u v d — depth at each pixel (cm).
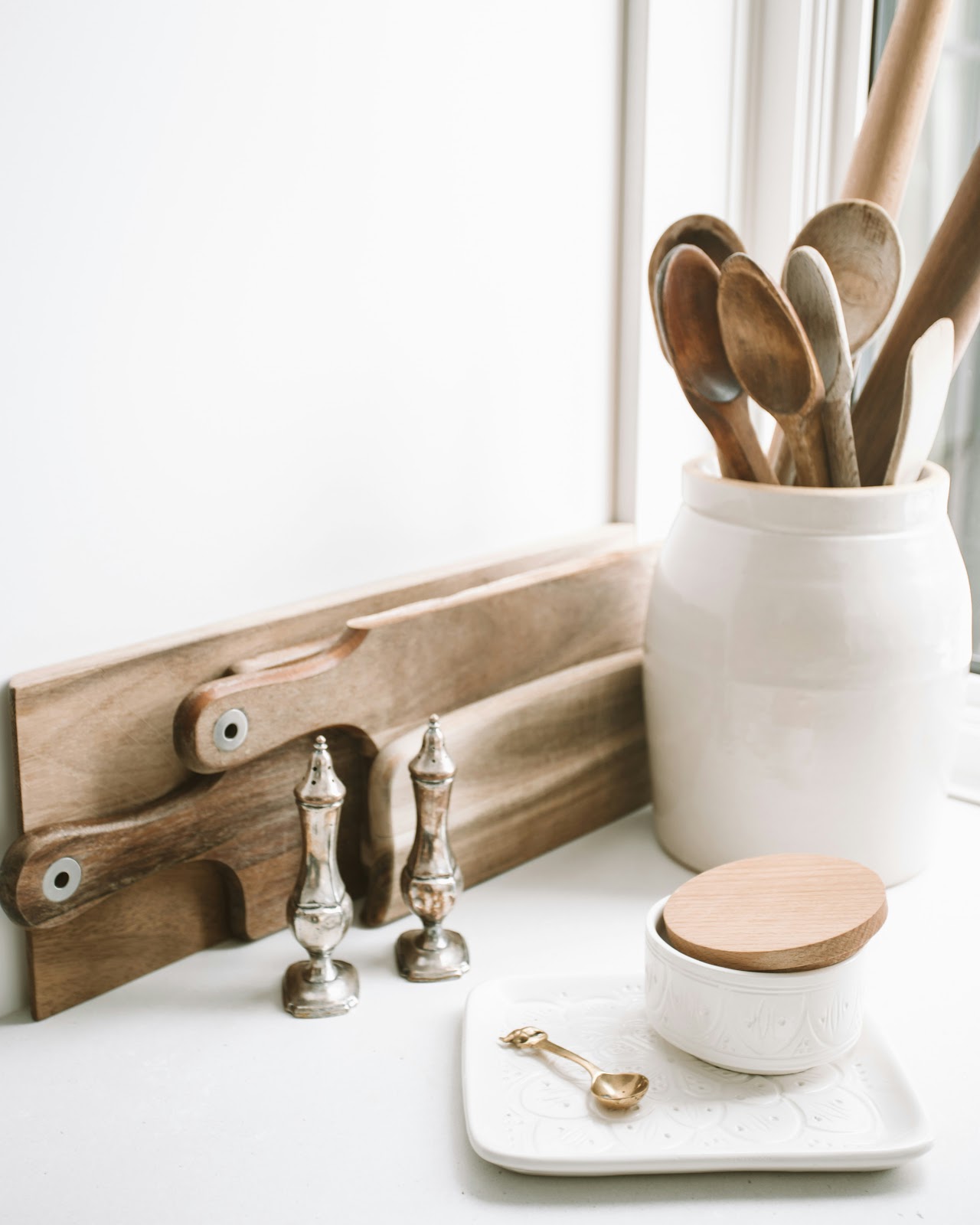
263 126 59
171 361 58
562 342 76
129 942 60
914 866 68
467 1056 53
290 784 63
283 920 65
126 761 58
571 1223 46
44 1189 47
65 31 51
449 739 66
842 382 60
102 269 54
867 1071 53
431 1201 47
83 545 56
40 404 54
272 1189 47
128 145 54
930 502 62
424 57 65
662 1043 55
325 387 64
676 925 52
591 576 75
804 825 64
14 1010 58
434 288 68
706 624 64
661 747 69
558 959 62
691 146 80
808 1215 46
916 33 69
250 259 60
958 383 86
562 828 73
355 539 68
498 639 70
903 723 63
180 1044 56
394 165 65
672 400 83
